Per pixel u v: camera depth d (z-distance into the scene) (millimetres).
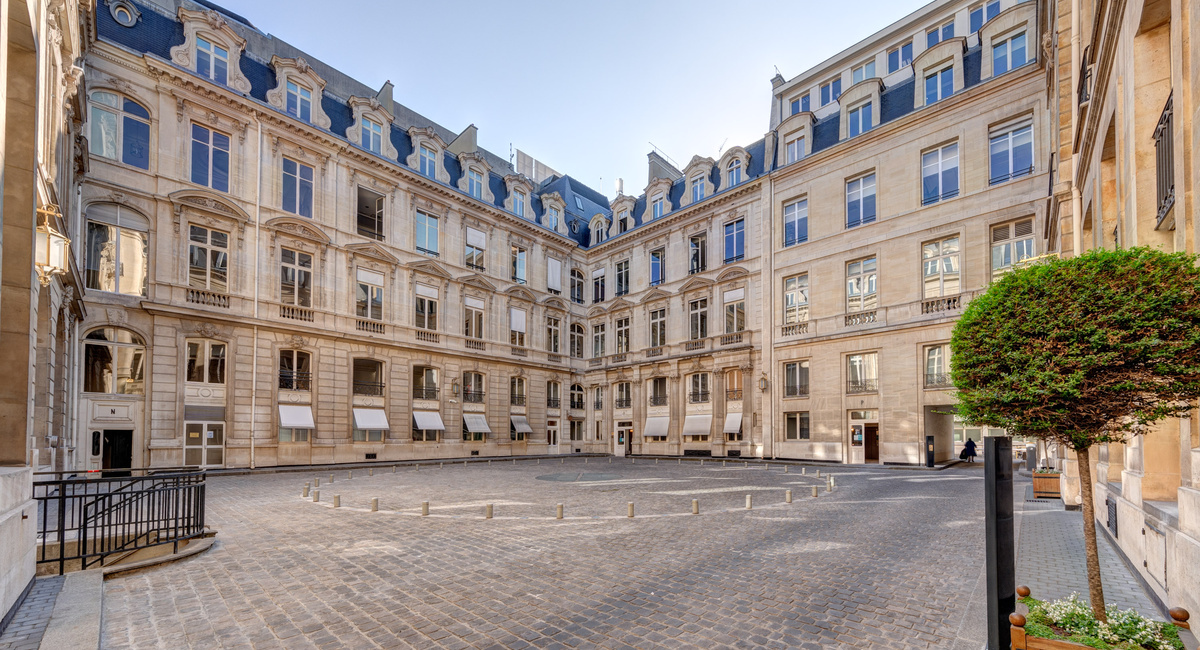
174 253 23391
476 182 36719
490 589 6906
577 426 41656
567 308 41844
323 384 27484
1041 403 4746
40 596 6262
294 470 24609
